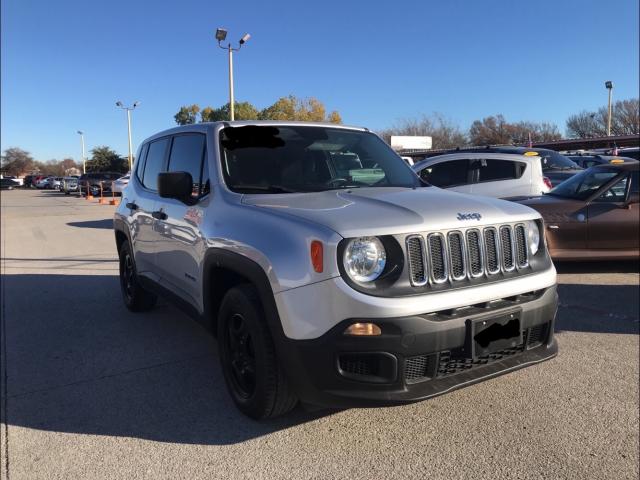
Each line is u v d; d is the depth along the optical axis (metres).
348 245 2.73
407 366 2.80
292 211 3.13
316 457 3.08
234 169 3.87
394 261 2.79
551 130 68.25
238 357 3.52
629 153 19.50
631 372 4.17
